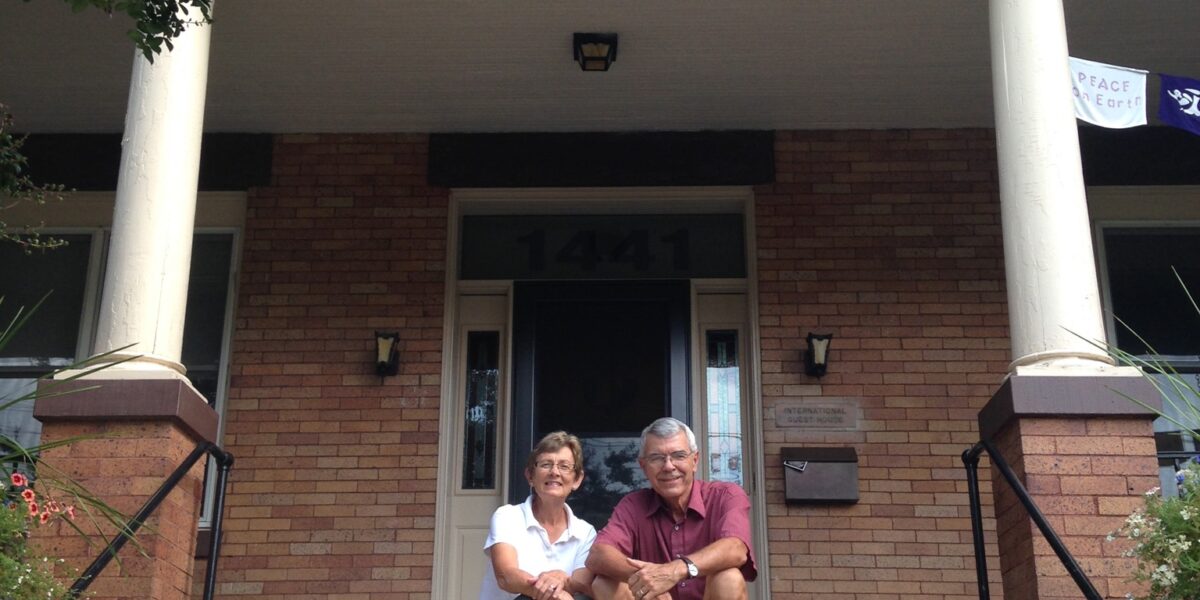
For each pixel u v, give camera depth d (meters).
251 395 7.31
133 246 5.09
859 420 7.20
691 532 4.56
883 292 7.45
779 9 6.61
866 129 7.76
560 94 7.40
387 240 7.62
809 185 7.65
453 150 7.74
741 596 4.26
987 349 7.33
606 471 7.36
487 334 7.66
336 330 7.45
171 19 4.59
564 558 4.79
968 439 7.15
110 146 7.81
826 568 6.92
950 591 6.86
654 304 7.66
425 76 7.24
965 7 6.56
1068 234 4.95
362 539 7.02
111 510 4.34
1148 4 6.61
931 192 7.64
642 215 7.86
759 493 7.09
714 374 7.57
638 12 6.65
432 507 7.08
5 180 5.77
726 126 7.72
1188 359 7.43
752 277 7.51
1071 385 4.75
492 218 7.86
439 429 7.23
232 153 7.77
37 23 6.68
